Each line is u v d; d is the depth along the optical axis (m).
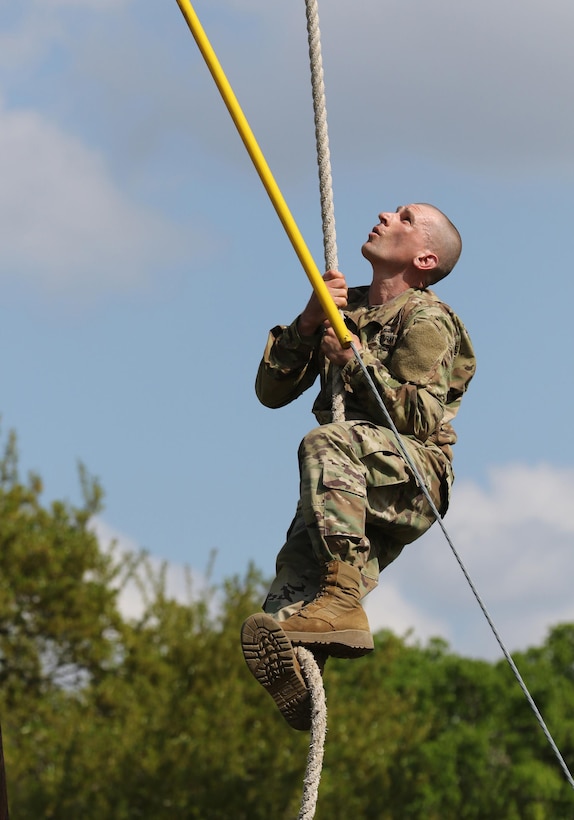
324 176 11.36
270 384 11.79
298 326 11.55
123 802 39.78
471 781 60.38
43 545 45.81
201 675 43.44
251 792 40.22
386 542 11.11
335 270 11.24
